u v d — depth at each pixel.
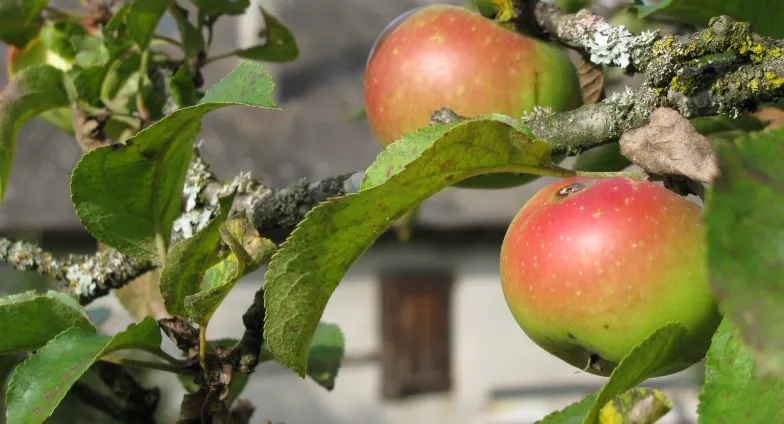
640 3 0.56
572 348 0.48
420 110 0.53
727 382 0.43
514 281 0.47
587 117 0.50
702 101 0.48
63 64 0.62
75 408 0.71
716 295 0.37
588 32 0.52
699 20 0.53
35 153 2.60
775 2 0.52
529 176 0.54
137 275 0.58
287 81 3.04
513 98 0.53
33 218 2.36
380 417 2.48
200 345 0.50
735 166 0.38
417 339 2.49
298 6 3.41
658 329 0.44
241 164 2.68
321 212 0.45
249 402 0.57
